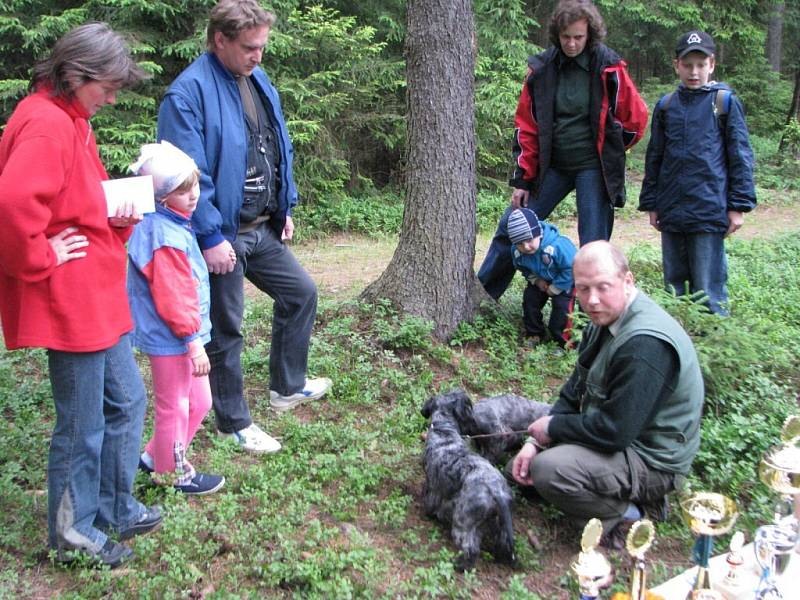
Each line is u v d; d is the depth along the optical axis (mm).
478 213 12812
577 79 5582
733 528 3596
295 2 11828
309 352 5441
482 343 5871
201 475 3797
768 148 17531
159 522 3441
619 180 5707
